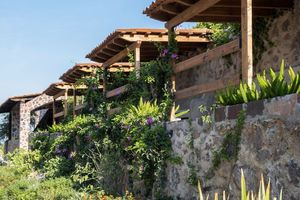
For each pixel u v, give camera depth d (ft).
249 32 22.27
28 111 83.97
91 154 41.86
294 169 15.76
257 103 18.08
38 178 46.91
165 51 31.68
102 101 46.88
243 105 19.07
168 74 31.17
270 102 17.26
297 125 15.71
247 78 22.06
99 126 41.34
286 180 16.16
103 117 45.01
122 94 42.88
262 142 17.60
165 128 27.84
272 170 16.92
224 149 20.31
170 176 26.58
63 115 67.87
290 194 15.93
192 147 23.86
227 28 37.60
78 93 68.54
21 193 38.27
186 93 29.53
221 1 28.09
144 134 28.68
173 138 26.63
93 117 45.83
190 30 38.55
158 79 32.27
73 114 58.75
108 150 37.99
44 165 55.77
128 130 32.30
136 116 31.68
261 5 28.48
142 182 29.89
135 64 38.75
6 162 71.36
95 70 51.16
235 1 28.19
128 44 40.83
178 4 29.73
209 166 21.88
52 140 58.44
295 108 15.85
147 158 27.78
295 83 16.58
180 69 30.22
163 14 31.48
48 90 68.95
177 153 25.91
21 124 83.71
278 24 30.07
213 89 26.55
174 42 31.50
